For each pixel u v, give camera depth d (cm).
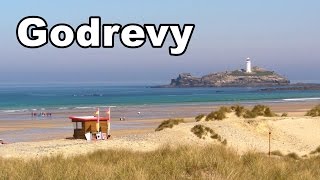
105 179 995
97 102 13600
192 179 1048
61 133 5344
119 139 3145
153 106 11106
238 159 1369
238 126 3462
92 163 1345
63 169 1102
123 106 11175
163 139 3055
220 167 1134
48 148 2714
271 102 12769
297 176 1169
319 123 3672
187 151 1368
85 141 3281
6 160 1602
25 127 6188
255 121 3556
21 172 1110
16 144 3095
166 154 1398
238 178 1051
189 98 16075
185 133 3200
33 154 2445
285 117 3934
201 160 1180
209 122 3634
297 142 3356
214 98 15925
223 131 3294
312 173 1295
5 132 5562
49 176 1033
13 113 9075
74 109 10169
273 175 1149
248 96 17888
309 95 19238
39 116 8194
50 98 17500
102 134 3544
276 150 3031
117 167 1130
